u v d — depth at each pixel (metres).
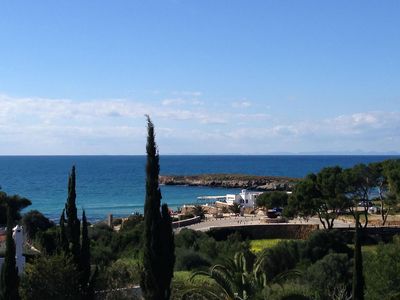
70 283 24.61
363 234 74.69
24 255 34.81
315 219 91.12
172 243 21.95
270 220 86.81
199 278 30.84
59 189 184.75
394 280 30.03
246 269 25.16
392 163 79.38
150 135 21.92
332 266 35.72
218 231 75.88
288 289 26.92
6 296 22.59
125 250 52.16
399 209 92.31
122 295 27.89
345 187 77.25
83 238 26.14
